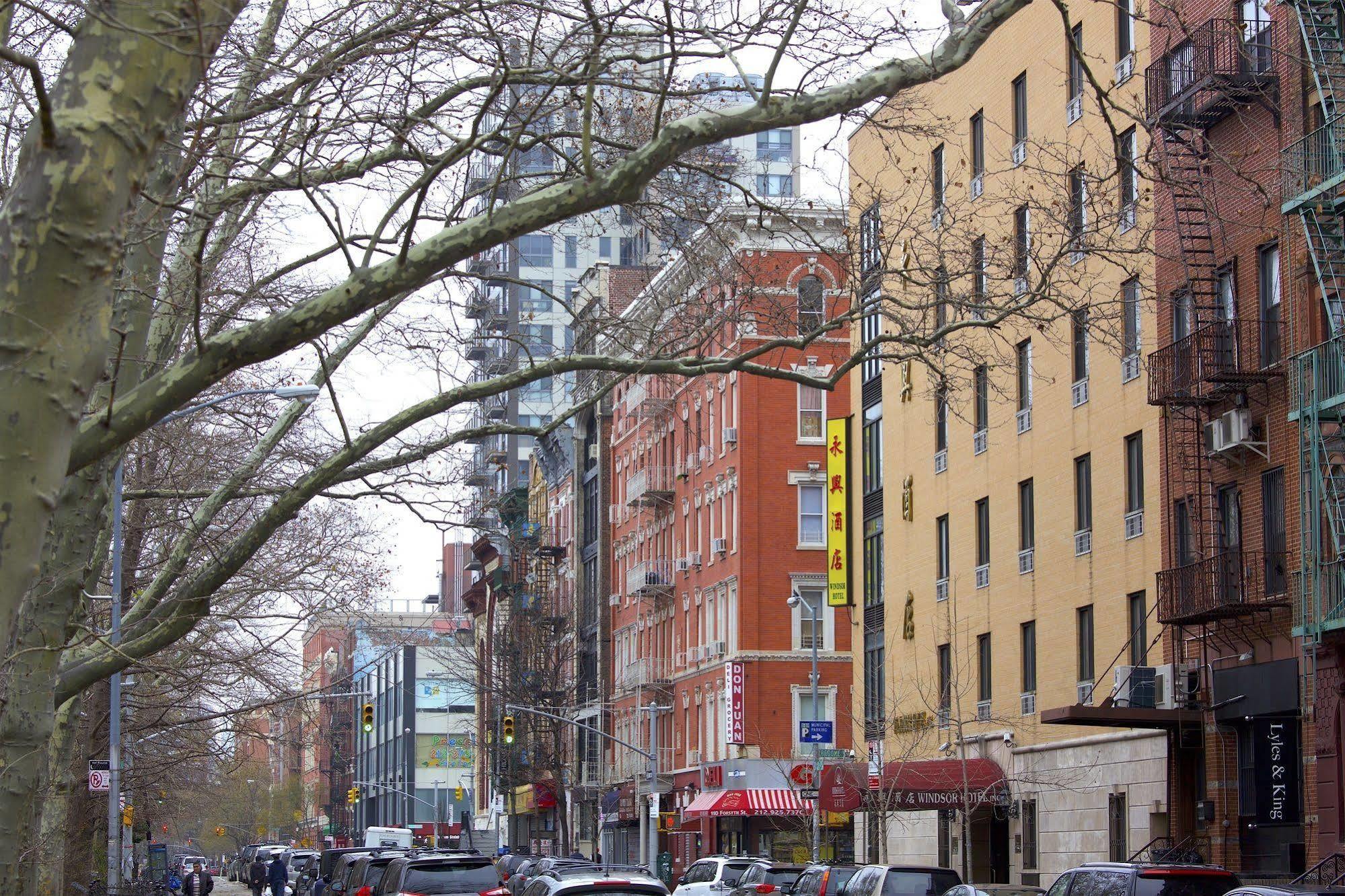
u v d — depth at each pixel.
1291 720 28.28
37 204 7.23
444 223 16.38
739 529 63.88
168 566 17.38
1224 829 30.03
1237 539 30.72
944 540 44.84
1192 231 31.77
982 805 40.19
